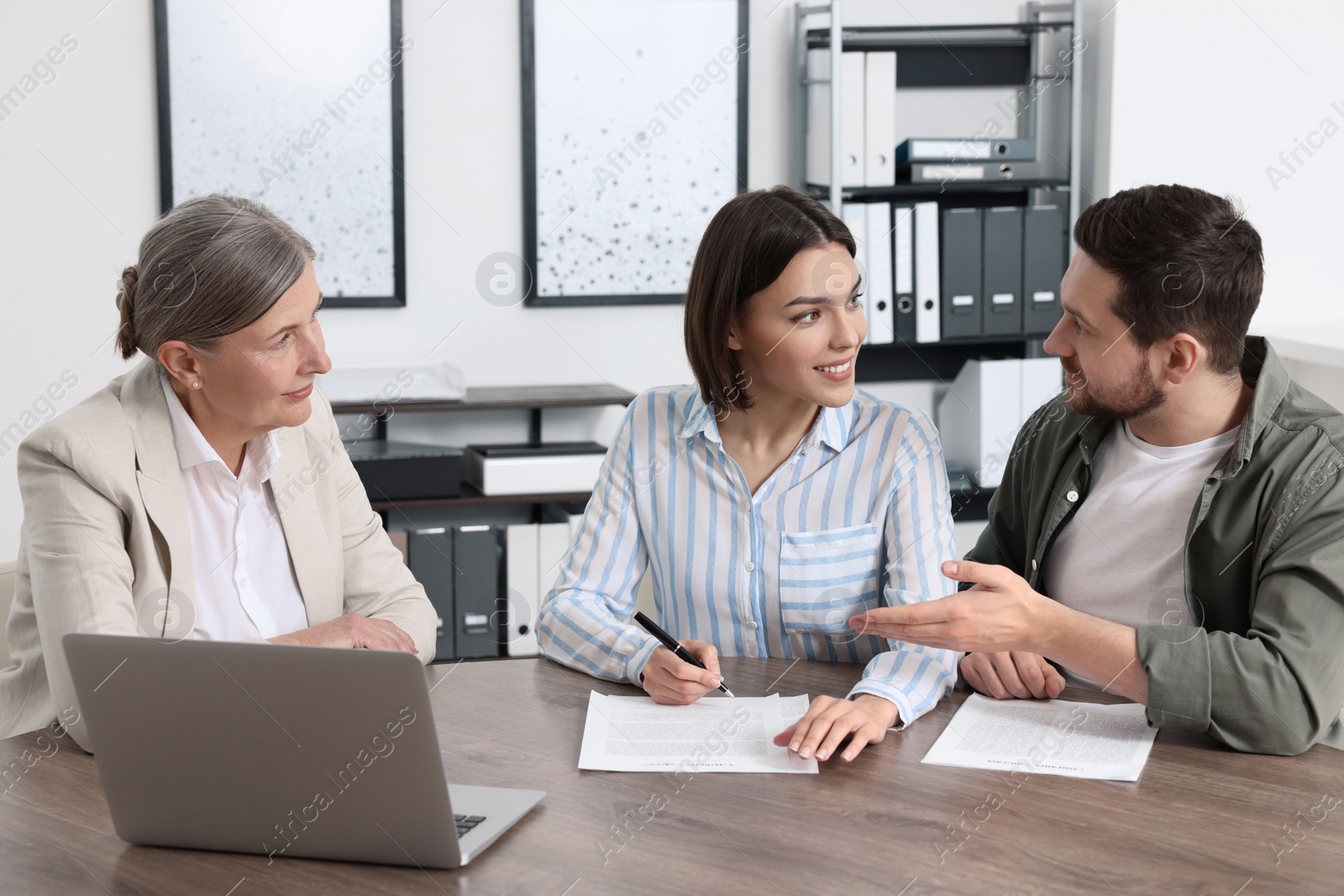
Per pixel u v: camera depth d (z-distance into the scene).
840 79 3.22
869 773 1.25
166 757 1.07
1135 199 1.46
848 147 3.30
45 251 3.06
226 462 1.59
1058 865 1.05
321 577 1.67
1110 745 1.31
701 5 3.36
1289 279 3.55
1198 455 1.55
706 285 1.52
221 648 1.02
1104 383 1.51
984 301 3.41
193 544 1.59
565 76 3.31
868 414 1.65
